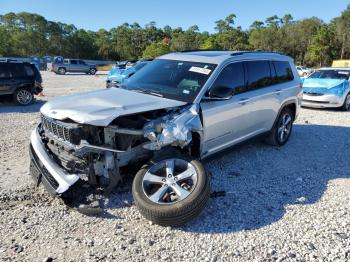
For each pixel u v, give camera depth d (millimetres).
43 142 4609
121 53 102562
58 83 24797
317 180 5367
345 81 12438
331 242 3658
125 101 4348
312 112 11961
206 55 5531
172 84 4984
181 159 4199
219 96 4746
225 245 3570
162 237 3691
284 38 97375
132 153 4301
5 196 4461
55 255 3352
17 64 12656
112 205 4293
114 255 3377
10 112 11094
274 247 3557
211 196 4535
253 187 5004
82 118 3850
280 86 6617
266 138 6953
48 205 4293
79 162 4047
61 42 96062
